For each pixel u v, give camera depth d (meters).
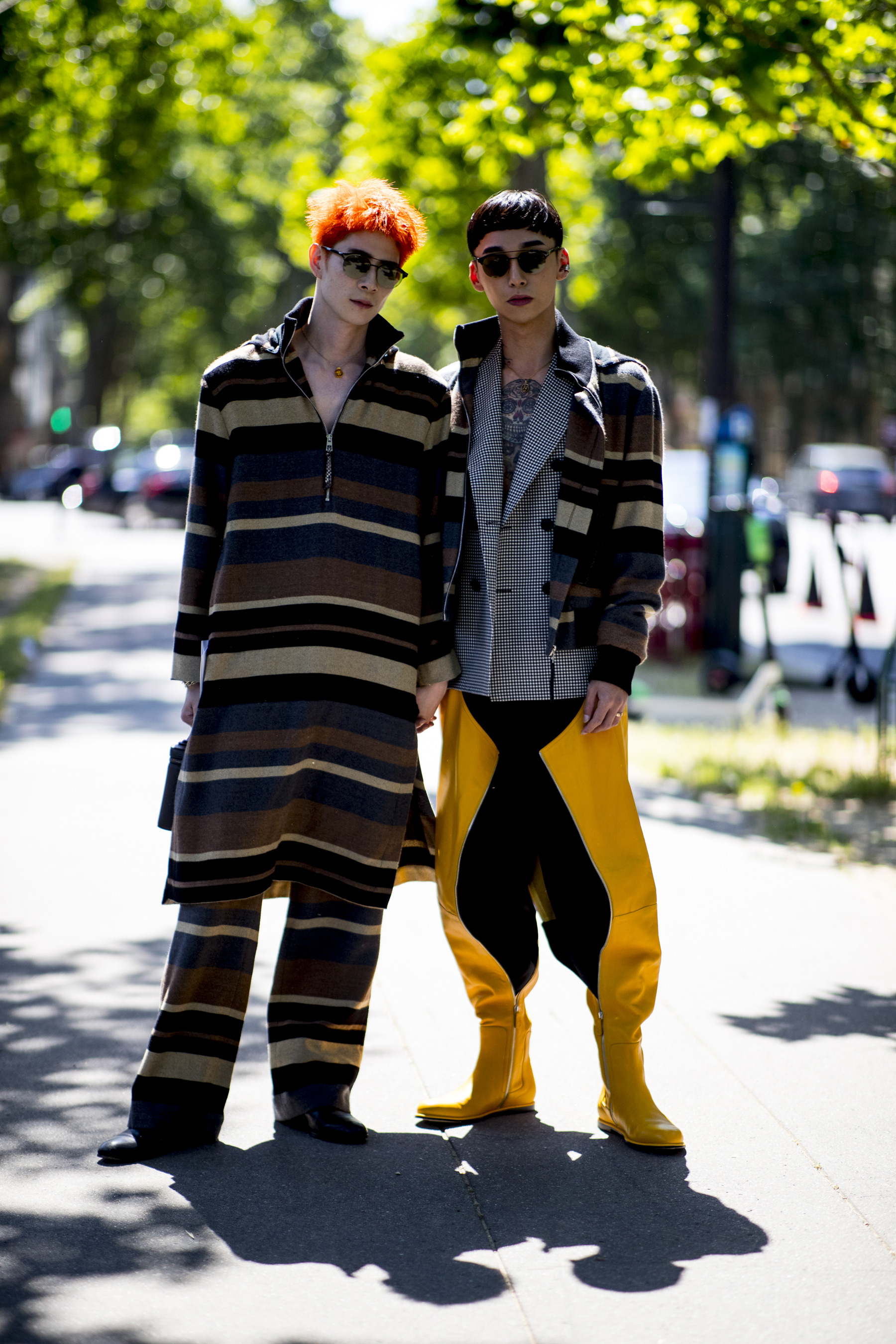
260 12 20.48
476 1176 4.12
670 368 47.25
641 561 4.27
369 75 15.35
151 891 7.12
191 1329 3.32
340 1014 4.42
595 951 4.31
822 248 40.31
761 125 8.85
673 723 12.17
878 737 10.72
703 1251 3.70
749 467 13.88
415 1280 3.55
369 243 4.17
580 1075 4.92
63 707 12.70
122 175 20.98
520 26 9.82
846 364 45.78
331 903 4.41
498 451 4.27
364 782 4.29
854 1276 3.57
